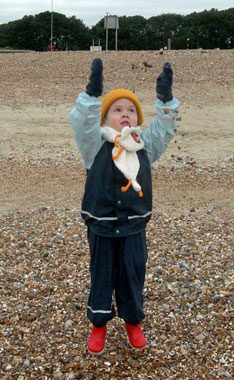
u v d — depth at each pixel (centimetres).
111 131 342
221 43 5388
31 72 1938
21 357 386
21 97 1661
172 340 405
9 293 474
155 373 371
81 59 2061
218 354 390
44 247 573
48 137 1238
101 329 376
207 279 498
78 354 389
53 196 793
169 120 356
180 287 482
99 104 327
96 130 333
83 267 522
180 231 627
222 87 1716
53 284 489
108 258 349
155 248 569
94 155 345
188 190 835
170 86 351
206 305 453
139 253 351
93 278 355
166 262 533
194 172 943
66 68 1966
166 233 619
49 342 403
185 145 1154
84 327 421
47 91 1725
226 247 577
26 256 552
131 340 383
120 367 376
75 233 614
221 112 1462
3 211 714
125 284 357
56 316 438
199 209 735
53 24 6100
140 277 357
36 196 793
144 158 355
